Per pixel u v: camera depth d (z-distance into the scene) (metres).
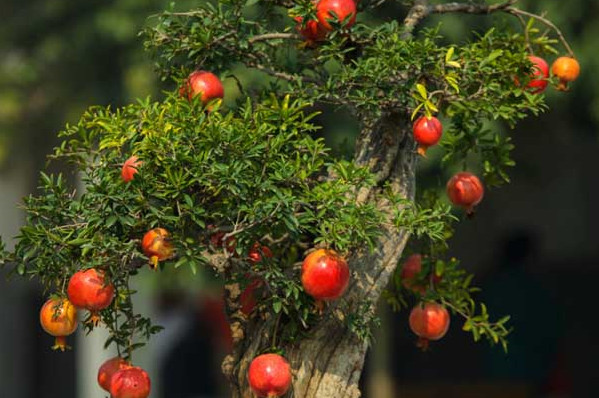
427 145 6.48
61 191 6.27
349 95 6.67
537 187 19.84
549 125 17.75
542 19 7.11
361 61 6.54
